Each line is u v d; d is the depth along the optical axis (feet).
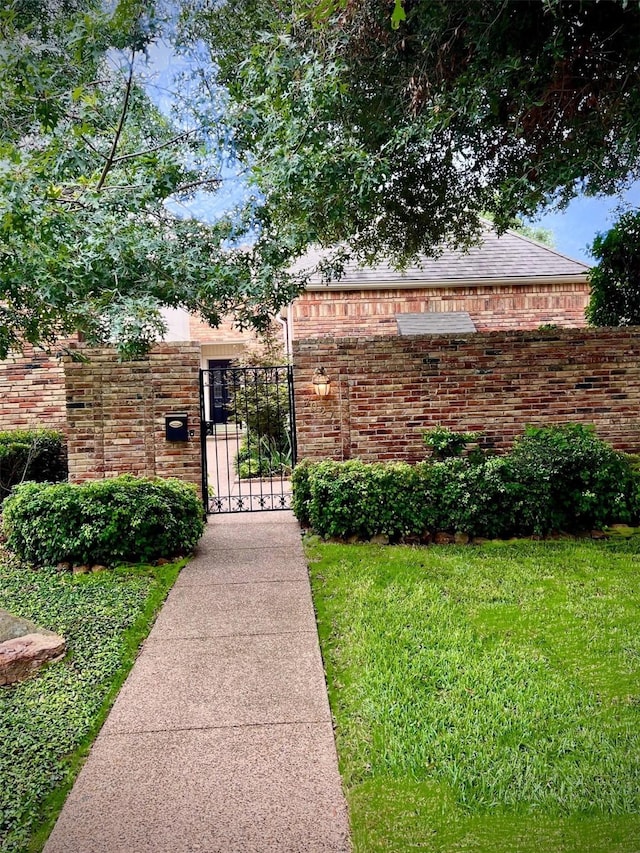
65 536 17.31
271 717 9.61
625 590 14.46
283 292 19.83
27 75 12.50
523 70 14.57
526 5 13.80
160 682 10.84
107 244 15.88
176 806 7.55
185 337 49.34
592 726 8.94
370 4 14.97
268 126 16.01
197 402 22.94
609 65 14.67
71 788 7.97
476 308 34.42
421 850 6.68
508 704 9.59
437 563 16.83
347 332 33.63
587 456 19.51
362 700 9.86
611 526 20.04
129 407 22.72
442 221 24.30
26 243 14.03
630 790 7.52
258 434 31.96
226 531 21.65
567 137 16.53
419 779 7.93
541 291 34.65
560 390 23.66
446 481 19.45
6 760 8.55
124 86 16.63
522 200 17.85
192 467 22.97
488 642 11.85
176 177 16.44
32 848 6.93
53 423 26.86
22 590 15.51
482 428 23.61
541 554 17.43
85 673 11.16
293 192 17.52
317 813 7.36
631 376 23.76
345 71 15.92
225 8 16.26
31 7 13.58
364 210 19.77
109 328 17.57
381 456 23.45
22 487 19.26
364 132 18.11
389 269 34.37
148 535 17.88
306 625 13.17
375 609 13.53
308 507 20.43
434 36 14.66
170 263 17.11
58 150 14.70
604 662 10.94
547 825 7.01
